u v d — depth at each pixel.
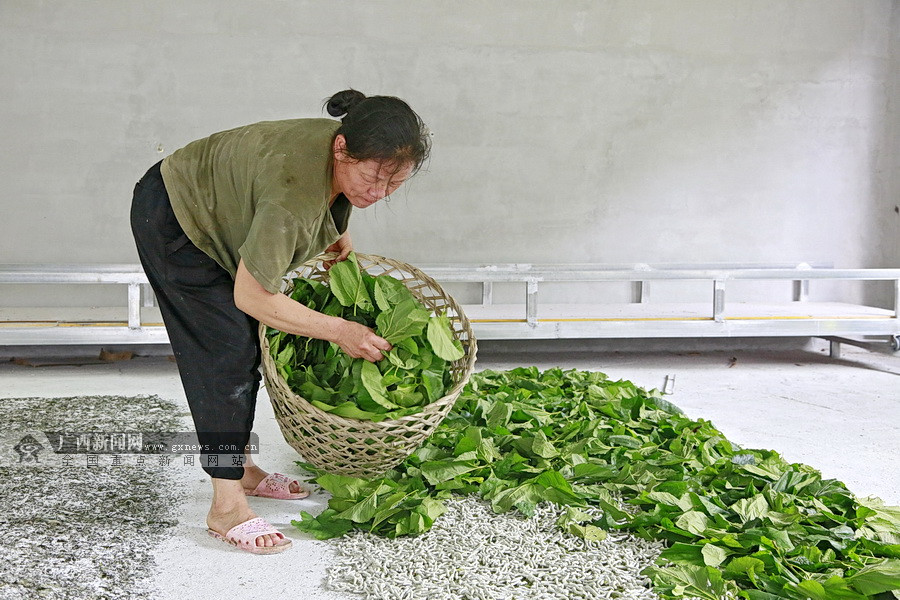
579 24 5.23
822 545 1.91
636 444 2.58
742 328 4.54
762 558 1.77
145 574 1.86
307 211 1.82
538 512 2.16
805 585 1.65
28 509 2.22
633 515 2.12
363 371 2.08
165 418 3.32
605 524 2.05
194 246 1.98
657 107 5.35
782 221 5.55
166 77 4.91
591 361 4.96
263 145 1.85
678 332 4.50
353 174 1.83
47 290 4.89
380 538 2.01
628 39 5.28
